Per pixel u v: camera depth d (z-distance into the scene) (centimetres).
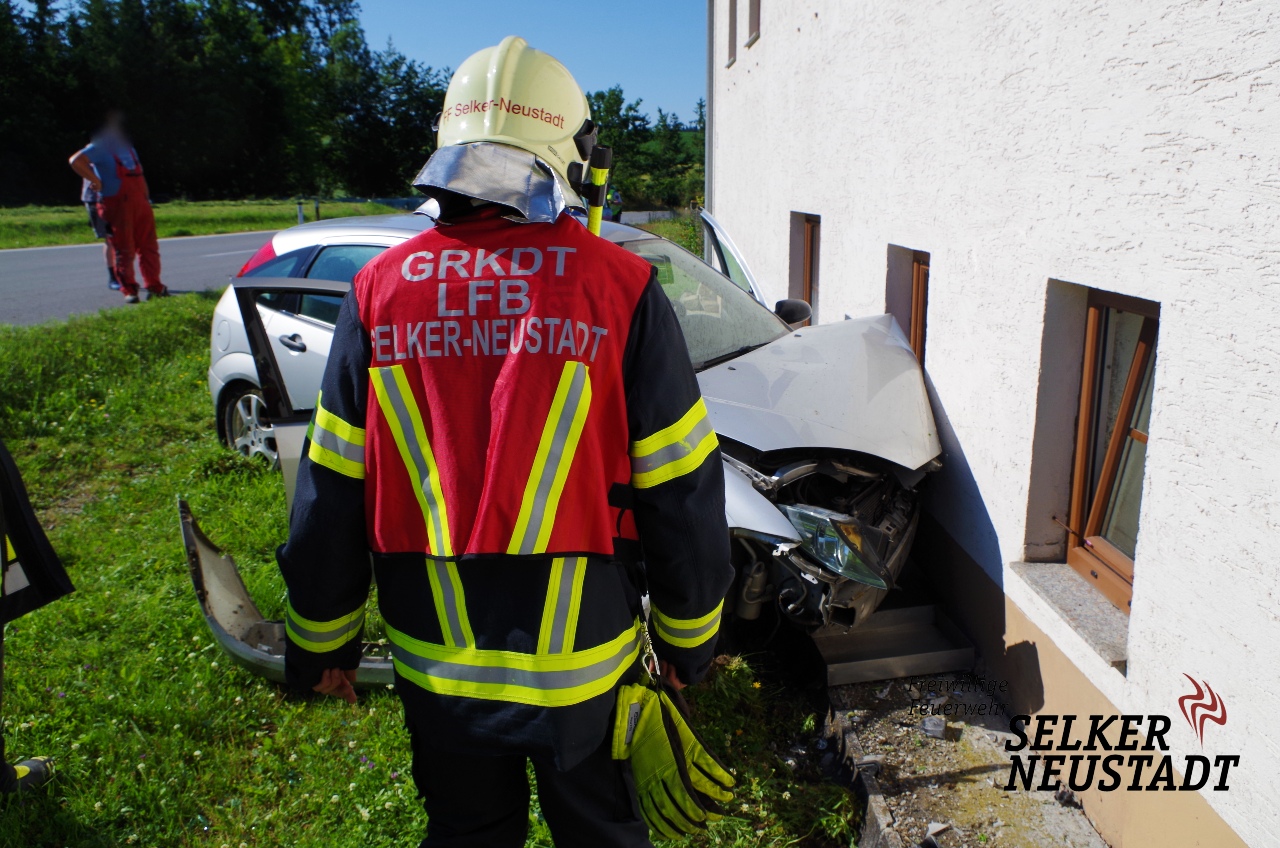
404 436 149
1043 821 253
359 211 2880
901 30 394
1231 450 193
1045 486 289
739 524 273
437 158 152
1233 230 191
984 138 311
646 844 175
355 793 260
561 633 147
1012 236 294
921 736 290
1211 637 200
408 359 147
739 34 853
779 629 351
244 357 479
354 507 154
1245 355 188
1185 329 208
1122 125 231
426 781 170
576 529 147
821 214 554
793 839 254
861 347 354
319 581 156
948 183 345
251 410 493
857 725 296
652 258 401
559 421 144
